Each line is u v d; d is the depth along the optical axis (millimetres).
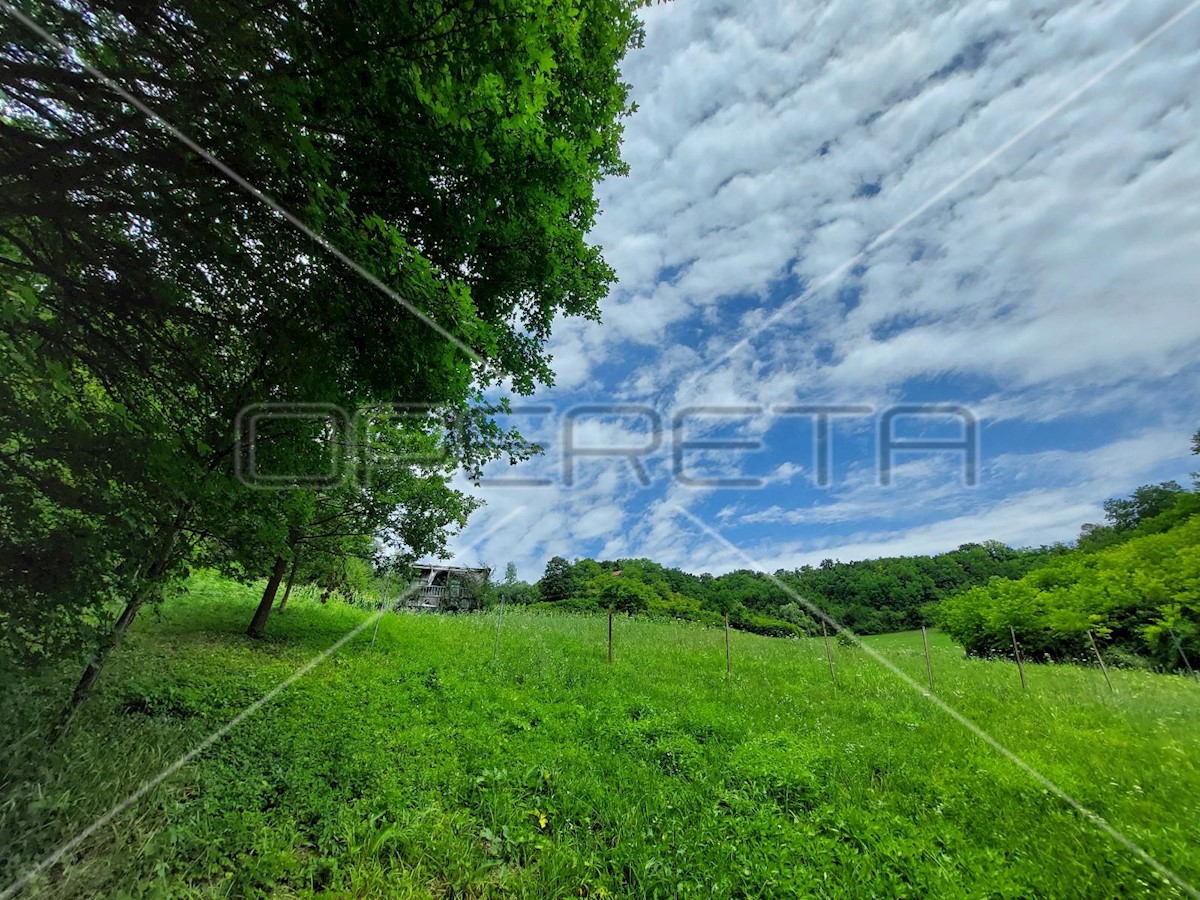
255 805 3746
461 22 2590
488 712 6512
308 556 11008
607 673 9281
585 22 4516
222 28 2381
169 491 3711
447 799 4203
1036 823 4000
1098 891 3193
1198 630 9180
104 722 4441
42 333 3072
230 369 4598
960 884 3273
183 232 3387
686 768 5031
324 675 7555
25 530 3107
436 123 3227
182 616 10531
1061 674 10086
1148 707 7133
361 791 4184
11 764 3092
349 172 3727
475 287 5352
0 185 2670
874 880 3309
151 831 3178
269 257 3465
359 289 3584
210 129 2674
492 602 27312
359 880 3121
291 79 2502
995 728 6301
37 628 3143
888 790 4660
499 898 3164
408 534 9070
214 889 2879
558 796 4375
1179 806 4105
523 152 3879
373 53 2666
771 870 3385
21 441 3172
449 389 4043
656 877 3361
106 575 3580
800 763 4969
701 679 9234
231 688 6266
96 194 3100
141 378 4113
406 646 10805
